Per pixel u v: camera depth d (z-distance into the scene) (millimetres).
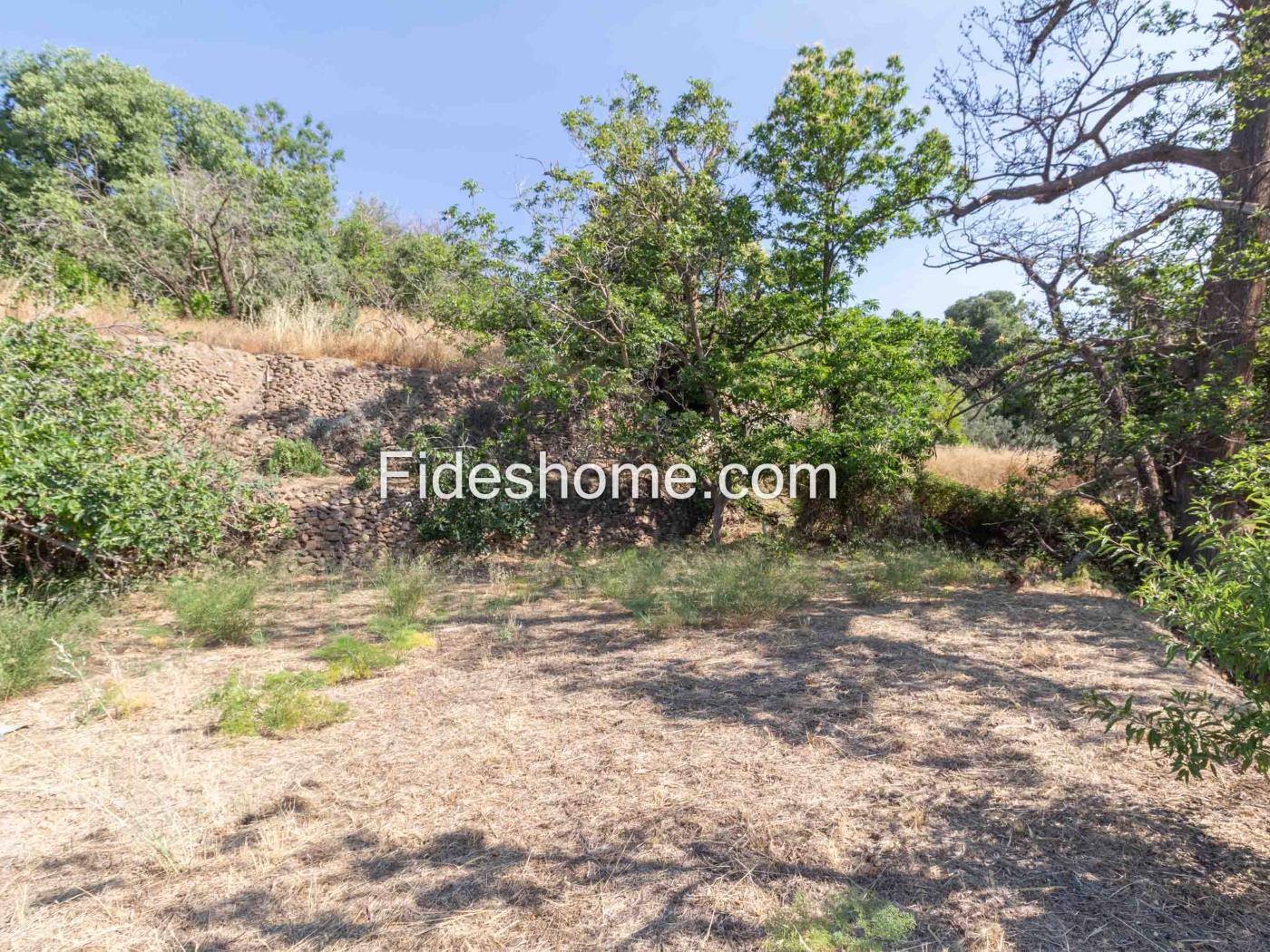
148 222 12836
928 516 9922
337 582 7184
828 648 4547
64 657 3600
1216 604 2152
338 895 2014
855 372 8664
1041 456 9680
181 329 10727
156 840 2225
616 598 6230
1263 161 6812
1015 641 4727
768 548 8945
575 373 8812
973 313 19672
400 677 4047
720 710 3480
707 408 10273
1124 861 2139
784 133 10133
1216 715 3039
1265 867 2094
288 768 2863
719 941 1799
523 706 3568
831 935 1791
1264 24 6309
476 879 2090
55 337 5941
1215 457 6910
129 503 5566
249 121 20250
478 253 8438
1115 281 7285
